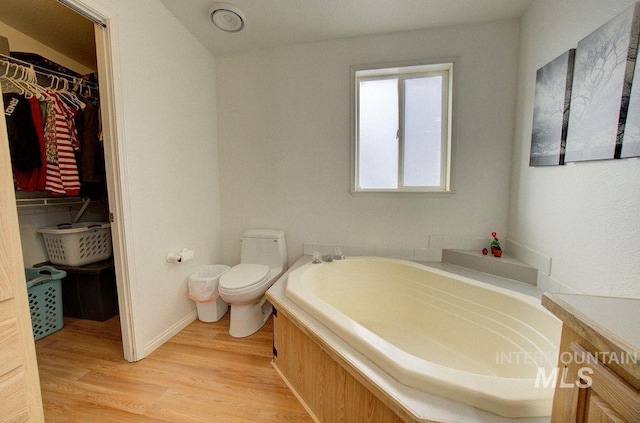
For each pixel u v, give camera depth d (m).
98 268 2.09
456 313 1.65
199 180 2.23
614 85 1.06
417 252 2.18
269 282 2.04
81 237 2.09
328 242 2.35
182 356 1.71
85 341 1.86
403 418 0.81
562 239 1.41
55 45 2.23
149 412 1.28
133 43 1.59
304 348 1.32
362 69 2.13
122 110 1.53
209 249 2.38
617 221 1.08
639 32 0.96
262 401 1.36
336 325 1.17
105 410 1.29
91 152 2.00
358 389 1.01
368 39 2.11
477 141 2.00
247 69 2.35
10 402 0.77
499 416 0.77
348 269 2.06
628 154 1.01
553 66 1.45
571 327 0.59
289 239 2.42
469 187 2.05
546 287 1.54
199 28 2.05
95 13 1.39
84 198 2.28
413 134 2.22
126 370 1.57
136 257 1.64
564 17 1.39
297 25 2.01
